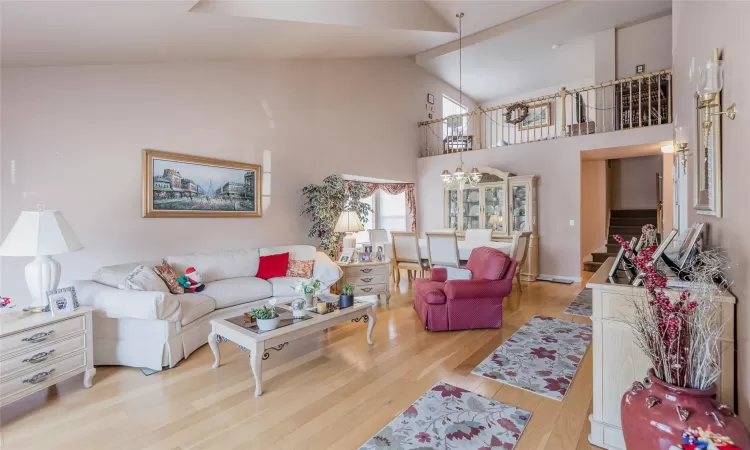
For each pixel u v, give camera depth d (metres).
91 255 3.43
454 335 3.59
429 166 7.59
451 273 4.32
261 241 4.86
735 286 1.56
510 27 6.24
